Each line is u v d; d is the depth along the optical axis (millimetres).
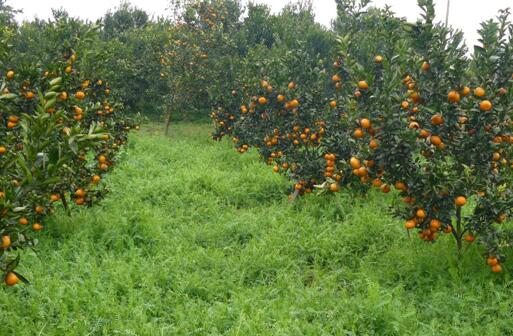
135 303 5027
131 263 5945
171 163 11586
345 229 7008
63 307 4770
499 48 5645
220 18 17875
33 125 3357
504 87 5613
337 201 7969
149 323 4543
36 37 18625
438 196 5262
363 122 5586
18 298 4992
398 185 5551
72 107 6945
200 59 16750
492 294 5035
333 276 5773
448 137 5488
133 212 7660
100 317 4719
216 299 5402
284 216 7742
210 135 15953
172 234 7176
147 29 22625
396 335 4516
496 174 5582
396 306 4875
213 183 9430
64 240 6594
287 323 4621
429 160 5621
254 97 9828
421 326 4684
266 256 6238
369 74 5875
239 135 11375
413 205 5457
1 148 5688
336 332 4539
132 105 21266
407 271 5777
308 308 4895
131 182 9391
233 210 8414
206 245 6938
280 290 5605
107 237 6742
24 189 3365
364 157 5633
